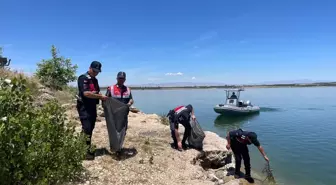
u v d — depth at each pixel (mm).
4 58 15406
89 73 6395
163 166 7000
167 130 10406
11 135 3945
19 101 4410
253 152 13312
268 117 28344
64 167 4941
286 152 13414
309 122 24406
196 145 8852
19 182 4305
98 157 6637
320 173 10359
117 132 6949
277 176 9875
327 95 79875
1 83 4273
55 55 16781
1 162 3869
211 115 31406
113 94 7195
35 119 4582
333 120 25531
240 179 8055
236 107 28641
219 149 9188
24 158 4176
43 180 4266
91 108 6367
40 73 16125
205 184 6477
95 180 5523
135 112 15336
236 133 8094
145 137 9312
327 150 13867
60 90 15828
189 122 8812
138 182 5887
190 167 7332
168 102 57094
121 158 6926
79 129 8562
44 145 4543
